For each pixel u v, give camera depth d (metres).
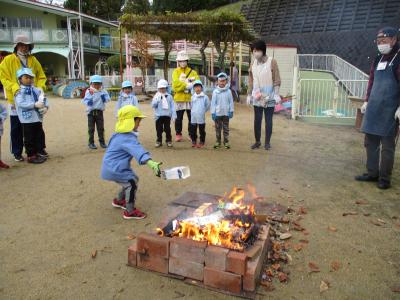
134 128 4.16
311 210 4.54
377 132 5.23
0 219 4.26
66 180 5.69
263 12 27.95
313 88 14.51
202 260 2.96
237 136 9.41
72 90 20.73
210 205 3.95
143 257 3.20
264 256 3.24
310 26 25.09
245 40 18.94
